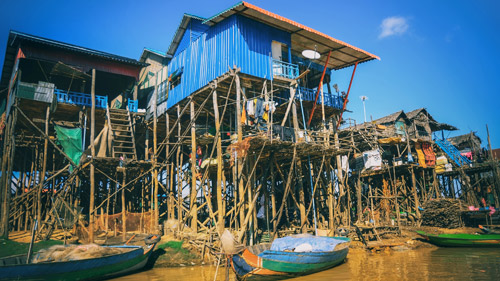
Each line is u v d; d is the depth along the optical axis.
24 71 26.39
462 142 40.53
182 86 24.16
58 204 21.56
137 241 19.83
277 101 23.27
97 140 22.89
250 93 22.62
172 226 22.09
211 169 23.66
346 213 25.33
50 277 12.51
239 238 17.20
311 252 14.22
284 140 19.70
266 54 20.94
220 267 16.39
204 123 27.47
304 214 20.27
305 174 24.41
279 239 16.36
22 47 23.69
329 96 25.50
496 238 19.95
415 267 15.84
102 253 14.77
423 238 23.00
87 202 27.81
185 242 18.97
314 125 27.80
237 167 19.69
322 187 23.45
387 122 35.44
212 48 21.77
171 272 15.76
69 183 21.84
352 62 25.94
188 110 24.97
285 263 13.73
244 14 20.20
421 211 27.66
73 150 22.14
